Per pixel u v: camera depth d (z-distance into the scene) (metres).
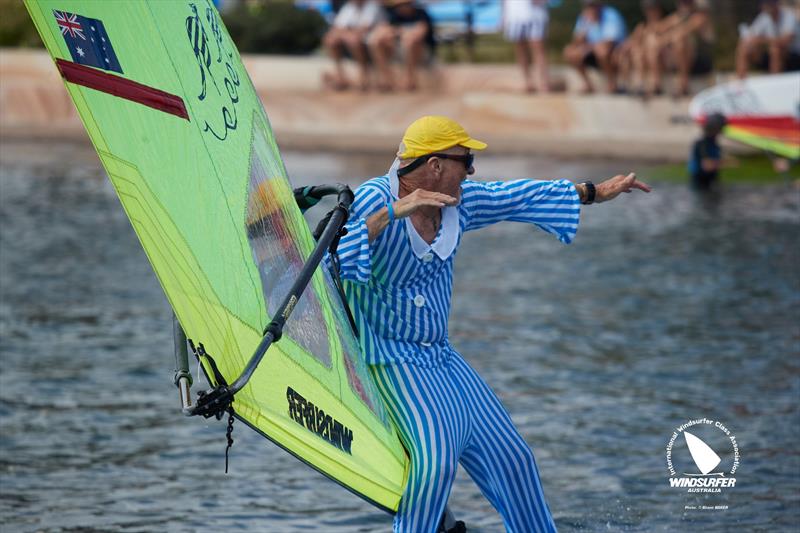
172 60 11.85
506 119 70.19
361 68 74.62
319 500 20.83
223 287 12.10
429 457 14.38
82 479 21.50
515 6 70.19
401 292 14.84
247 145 13.25
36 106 80.00
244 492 21.09
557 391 26.56
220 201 12.34
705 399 25.83
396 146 69.88
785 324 31.92
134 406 25.72
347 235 13.97
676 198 52.19
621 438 23.50
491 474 15.48
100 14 10.84
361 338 14.91
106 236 45.38
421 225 14.71
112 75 10.94
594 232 45.34
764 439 23.33
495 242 44.22
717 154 54.81
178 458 22.72
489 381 27.33
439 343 15.29
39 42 84.75
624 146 65.50
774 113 56.72
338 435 13.44
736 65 68.75
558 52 75.44
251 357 12.11
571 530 19.16
